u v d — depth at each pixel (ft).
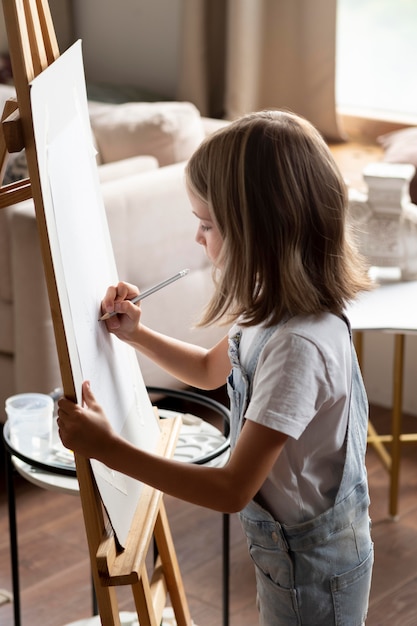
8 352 9.74
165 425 5.52
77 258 4.30
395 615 7.55
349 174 11.93
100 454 4.02
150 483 4.08
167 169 10.14
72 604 7.66
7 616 7.46
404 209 8.51
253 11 12.96
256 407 4.15
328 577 4.61
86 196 4.64
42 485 5.50
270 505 4.57
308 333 4.21
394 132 12.78
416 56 12.87
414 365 11.00
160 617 5.36
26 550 8.39
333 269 4.39
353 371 4.62
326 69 13.03
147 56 14.99
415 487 9.60
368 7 13.07
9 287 9.45
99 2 15.39
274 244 4.24
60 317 3.87
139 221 9.51
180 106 11.52
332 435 4.44
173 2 14.37
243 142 4.20
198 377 5.16
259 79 13.41
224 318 5.12
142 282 9.72
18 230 8.93
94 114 11.53
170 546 5.67
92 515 4.14
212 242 4.47
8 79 14.85
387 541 8.64
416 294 8.35
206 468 4.11
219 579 8.02
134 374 5.19
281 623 4.73
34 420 5.85
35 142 3.70
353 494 4.63
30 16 3.97
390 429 10.77
